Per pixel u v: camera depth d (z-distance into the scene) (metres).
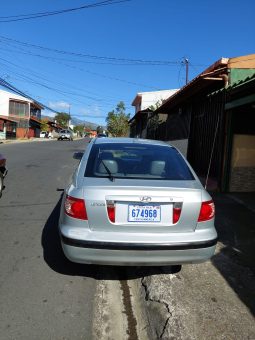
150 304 3.88
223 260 4.97
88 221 3.72
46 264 4.79
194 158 13.11
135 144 4.92
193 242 3.74
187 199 3.78
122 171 4.22
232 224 6.58
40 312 3.68
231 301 3.92
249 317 3.63
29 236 5.81
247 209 7.71
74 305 3.85
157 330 3.44
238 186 9.60
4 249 5.24
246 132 9.58
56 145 31.84
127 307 3.92
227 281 4.38
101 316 3.69
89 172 4.19
